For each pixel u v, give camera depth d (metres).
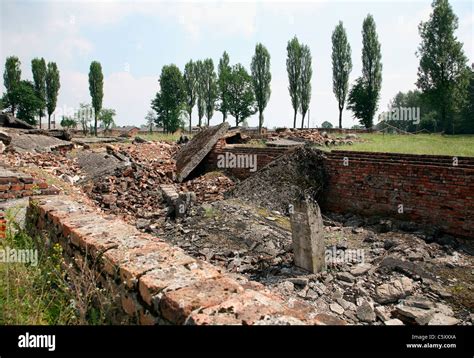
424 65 32.12
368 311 4.33
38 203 4.10
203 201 9.99
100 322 2.19
